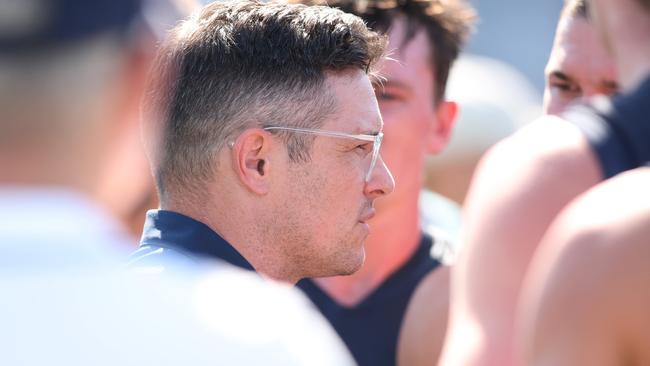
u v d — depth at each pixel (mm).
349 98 7809
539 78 23359
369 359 10383
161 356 3496
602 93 9539
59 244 3447
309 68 7684
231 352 3584
